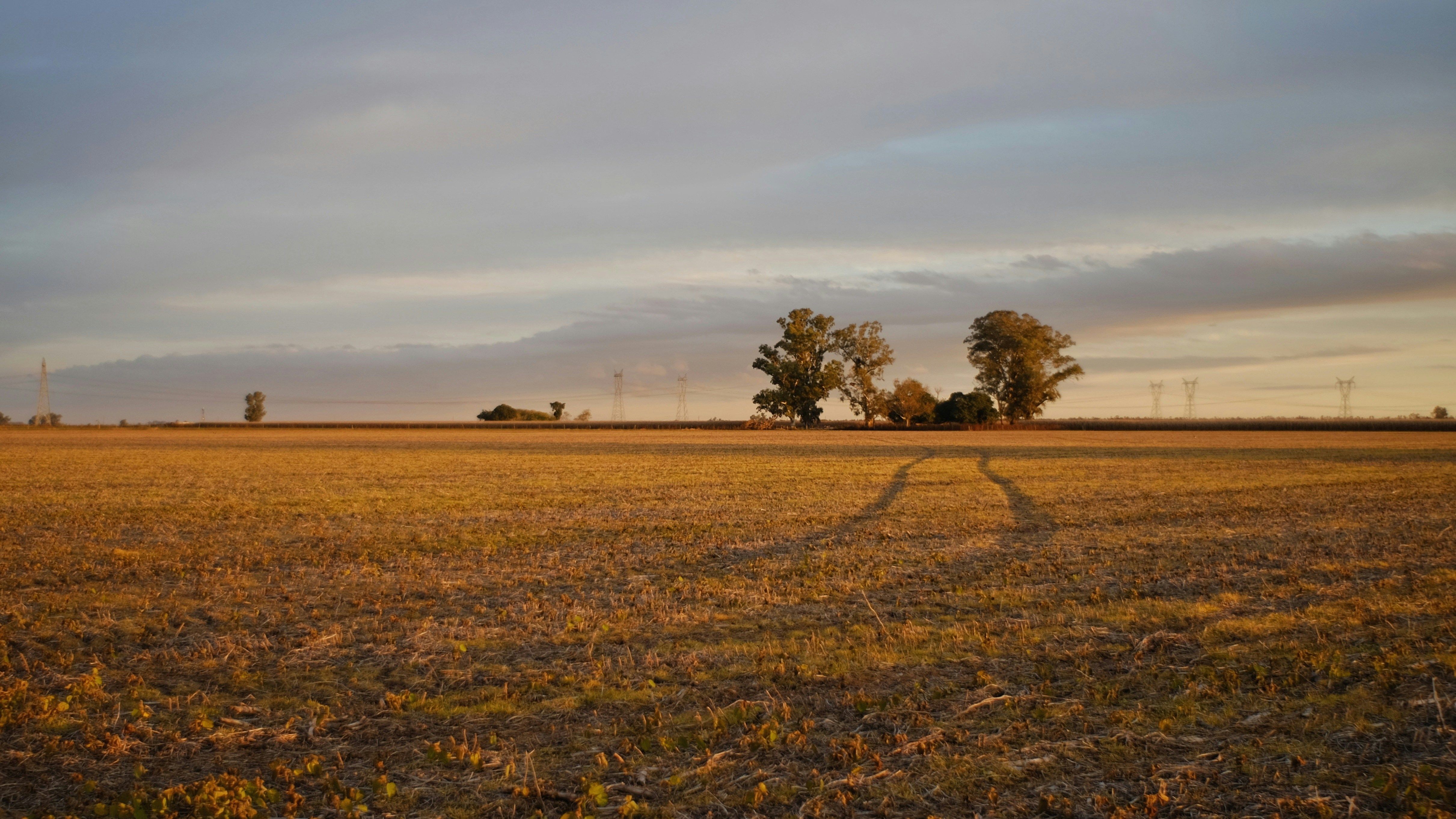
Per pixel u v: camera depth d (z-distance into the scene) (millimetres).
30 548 17266
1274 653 8977
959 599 12250
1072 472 37344
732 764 6613
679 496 27703
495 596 12898
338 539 18469
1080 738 6922
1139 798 5852
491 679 8789
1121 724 7184
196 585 13633
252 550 17031
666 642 10133
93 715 7809
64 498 26609
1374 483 30609
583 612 11641
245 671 9023
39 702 8016
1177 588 12844
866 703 7766
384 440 82000
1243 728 7023
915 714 7469
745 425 124000
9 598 12688
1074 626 10453
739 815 5844
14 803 6141
